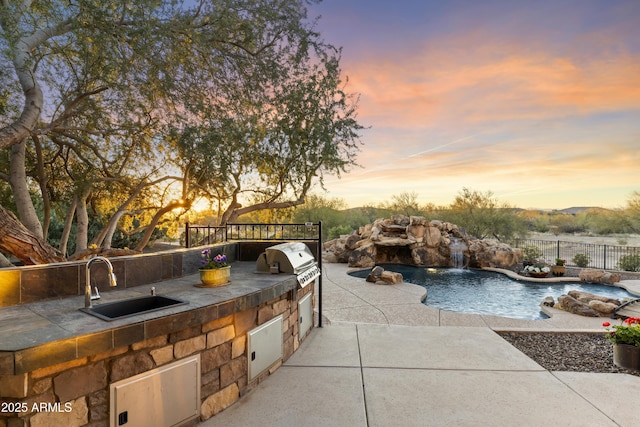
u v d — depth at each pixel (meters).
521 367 3.59
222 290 2.96
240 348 2.91
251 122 7.44
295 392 3.00
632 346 3.53
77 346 1.67
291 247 4.39
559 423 2.52
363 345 4.26
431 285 10.77
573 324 5.78
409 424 2.50
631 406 2.79
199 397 2.46
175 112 6.56
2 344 1.54
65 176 8.85
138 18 5.02
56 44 5.32
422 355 3.93
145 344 2.11
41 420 1.65
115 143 8.13
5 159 7.34
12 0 4.46
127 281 3.02
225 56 6.74
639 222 15.96
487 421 2.55
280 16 6.60
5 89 5.57
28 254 4.75
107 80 5.62
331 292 8.45
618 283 10.17
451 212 19.50
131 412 2.01
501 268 13.20
